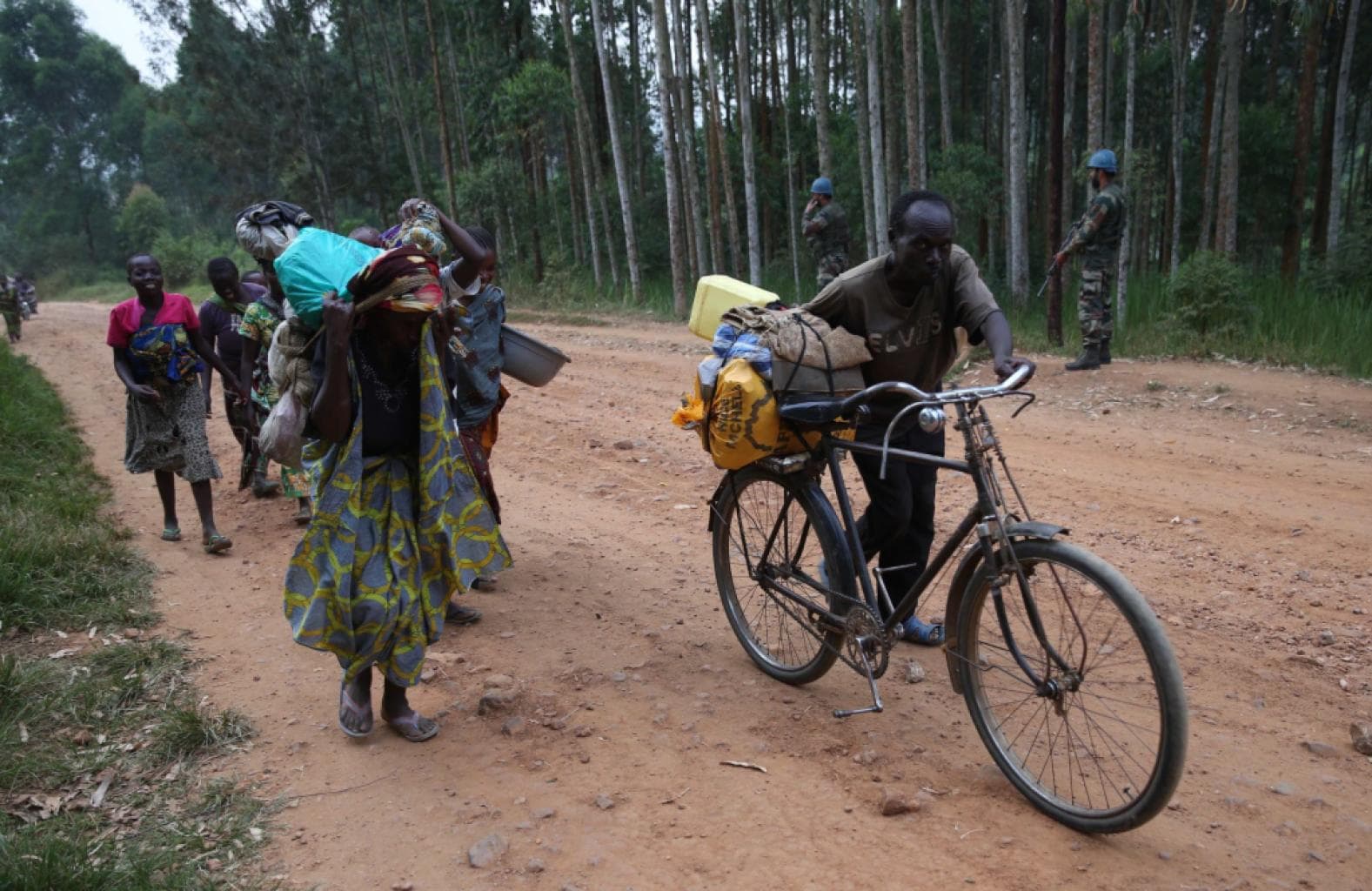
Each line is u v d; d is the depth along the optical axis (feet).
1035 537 9.96
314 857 9.66
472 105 89.30
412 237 12.53
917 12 55.21
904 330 12.09
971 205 60.70
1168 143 80.89
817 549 15.12
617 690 13.01
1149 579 16.03
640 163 97.55
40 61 243.60
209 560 19.27
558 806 10.38
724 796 10.43
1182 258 80.59
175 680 13.62
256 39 122.21
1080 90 86.22
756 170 87.61
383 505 11.43
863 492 21.54
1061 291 38.50
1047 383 32.32
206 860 9.58
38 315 110.63
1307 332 34.14
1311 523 18.08
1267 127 70.69
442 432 11.25
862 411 11.45
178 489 25.40
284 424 10.96
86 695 12.79
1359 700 12.09
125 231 219.00
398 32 124.06
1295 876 8.93
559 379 38.75
